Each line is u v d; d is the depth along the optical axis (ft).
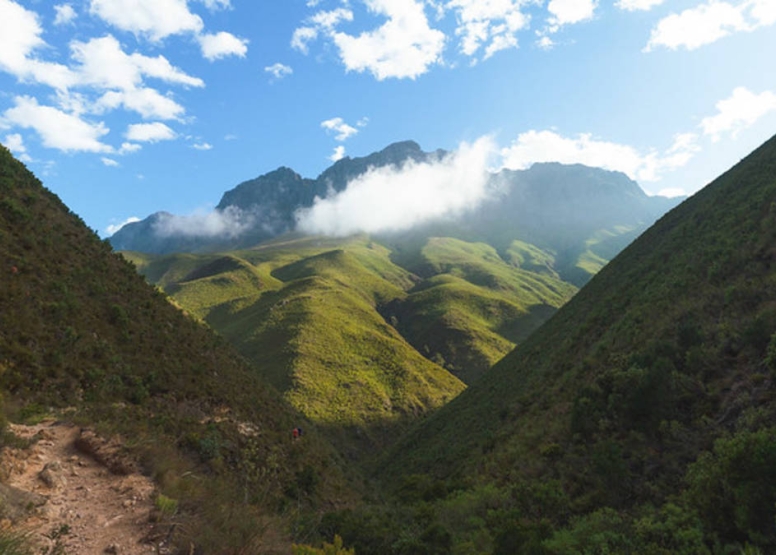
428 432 190.19
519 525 39.60
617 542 35.42
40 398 44.32
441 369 377.30
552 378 116.98
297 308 437.99
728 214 114.21
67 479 26.07
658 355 65.51
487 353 464.24
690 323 66.49
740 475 31.68
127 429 39.04
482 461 91.50
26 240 69.26
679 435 50.31
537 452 71.41
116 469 29.14
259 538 23.03
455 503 59.21
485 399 168.25
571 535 38.86
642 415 57.00
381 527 41.60
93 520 21.62
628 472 48.70
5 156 91.76
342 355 345.31
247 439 70.85
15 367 47.09
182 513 23.62
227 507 24.88
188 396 70.59
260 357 332.80
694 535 31.71
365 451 241.35
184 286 638.12
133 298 85.15
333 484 80.38
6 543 15.84
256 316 441.68
